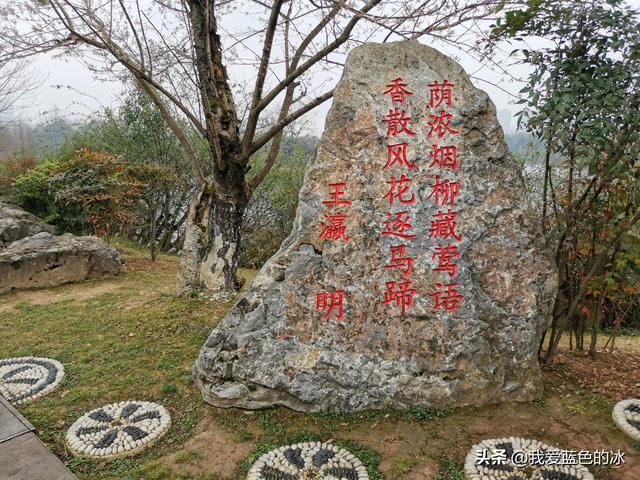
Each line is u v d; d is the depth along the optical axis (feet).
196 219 20.99
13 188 37.37
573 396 12.73
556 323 14.76
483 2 16.02
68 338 17.38
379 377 11.84
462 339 11.92
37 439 10.80
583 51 12.29
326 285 11.95
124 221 35.24
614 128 11.32
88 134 43.06
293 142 40.37
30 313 20.33
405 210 11.94
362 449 10.62
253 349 11.96
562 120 11.95
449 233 11.98
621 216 13.70
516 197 12.14
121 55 18.16
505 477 9.55
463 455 10.40
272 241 37.40
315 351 11.87
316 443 10.68
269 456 10.25
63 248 25.49
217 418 11.77
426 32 16.60
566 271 14.06
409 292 11.93
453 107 12.01
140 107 37.17
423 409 11.84
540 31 12.51
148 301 20.77
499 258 12.09
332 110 12.10
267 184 38.27
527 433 11.09
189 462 10.22
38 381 13.84
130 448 10.64
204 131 19.42
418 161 11.96
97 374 14.44
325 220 12.03
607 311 20.15
